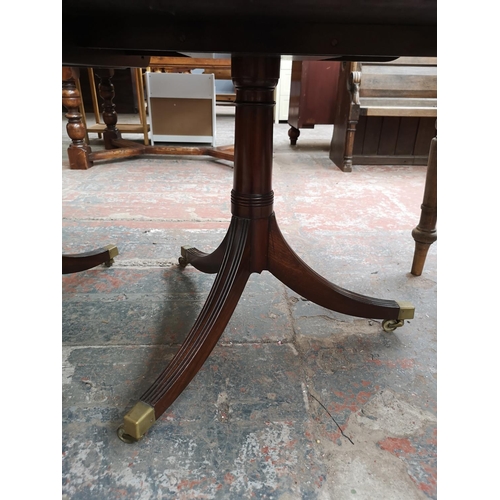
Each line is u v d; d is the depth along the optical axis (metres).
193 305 1.04
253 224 0.81
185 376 0.71
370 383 0.79
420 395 0.76
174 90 2.79
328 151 3.30
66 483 0.58
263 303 1.05
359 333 0.94
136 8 0.51
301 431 0.67
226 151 2.67
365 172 2.60
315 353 0.87
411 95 2.59
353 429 0.68
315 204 1.90
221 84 5.43
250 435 0.66
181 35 0.58
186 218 1.65
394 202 1.95
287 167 2.70
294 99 3.26
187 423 0.68
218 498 0.57
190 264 1.22
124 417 0.63
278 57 0.73
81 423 0.68
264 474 0.60
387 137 2.78
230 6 0.49
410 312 0.93
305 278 0.87
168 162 2.73
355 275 1.22
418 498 0.57
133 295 1.07
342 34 0.59
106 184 2.15
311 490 0.58
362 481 0.59
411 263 1.31
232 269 0.81
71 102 2.35
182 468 0.61
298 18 0.53
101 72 2.83
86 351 0.86
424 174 2.57
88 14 0.56
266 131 0.77
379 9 0.51
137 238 1.44
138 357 0.84
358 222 1.67
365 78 2.53
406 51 0.62
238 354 0.86
